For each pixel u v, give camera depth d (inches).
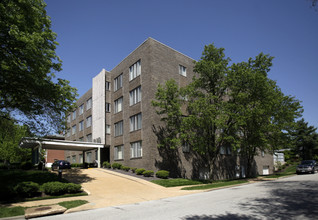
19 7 539.5
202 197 493.0
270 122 911.7
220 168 1121.4
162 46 1007.6
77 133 1615.4
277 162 1713.8
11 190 481.7
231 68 857.5
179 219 300.4
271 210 327.0
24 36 505.4
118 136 1119.0
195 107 773.9
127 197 525.7
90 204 441.1
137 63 1035.9
